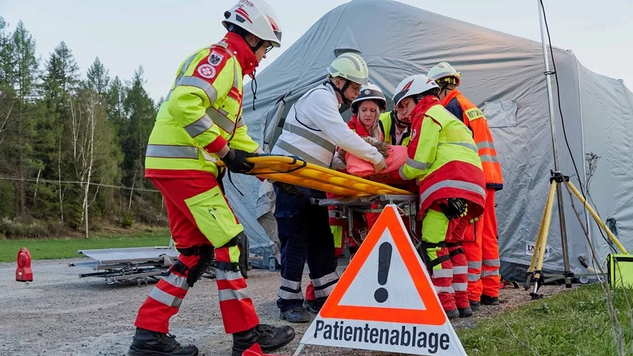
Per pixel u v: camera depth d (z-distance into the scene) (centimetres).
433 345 338
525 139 889
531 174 879
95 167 5744
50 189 5297
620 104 1081
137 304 686
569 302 545
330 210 571
